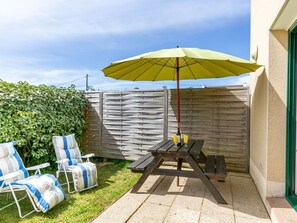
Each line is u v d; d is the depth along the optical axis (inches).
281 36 125.6
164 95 216.5
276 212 108.9
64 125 214.4
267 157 128.3
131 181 174.6
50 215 122.4
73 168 155.9
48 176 137.4
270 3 123.0
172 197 143.2
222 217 118.0
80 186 152.6
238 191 152.5
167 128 216.1
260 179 145.3
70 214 123.3
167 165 217.0
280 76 125.8
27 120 179.6
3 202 141.3
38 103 191.2
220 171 137.5
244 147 193.8
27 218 119.9
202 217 118.2
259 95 152.6
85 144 250.7
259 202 135.6
